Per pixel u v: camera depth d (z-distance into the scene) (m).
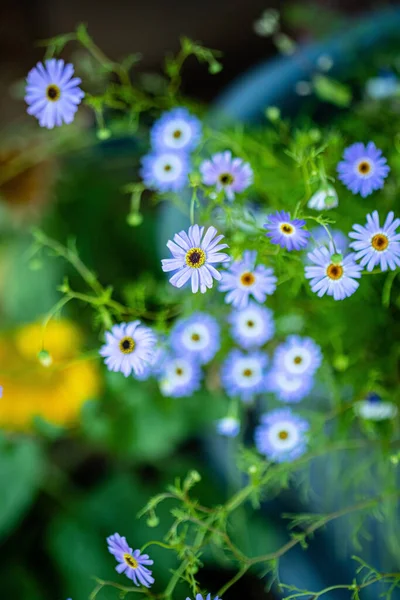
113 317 0.61
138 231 0.77
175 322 0.55
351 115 0.63
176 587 0.68
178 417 0.69
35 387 0.66
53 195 0.77
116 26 1.00
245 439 0.68
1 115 0.95
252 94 0.68
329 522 0.66
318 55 0.68
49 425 0.67
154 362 0.55
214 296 0.59
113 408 0.68
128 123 0.58
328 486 0.65
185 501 0.52
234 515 0.65
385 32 0.68
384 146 0.59
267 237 0.49
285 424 0.55
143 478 0.76
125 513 0.71
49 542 0.70
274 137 0.59
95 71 0.62
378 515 0.55
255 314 0.55
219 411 0.69
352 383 0.58
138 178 0.80
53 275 0.74
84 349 0.67
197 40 0.98
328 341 0.58
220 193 0.51
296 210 0.48
